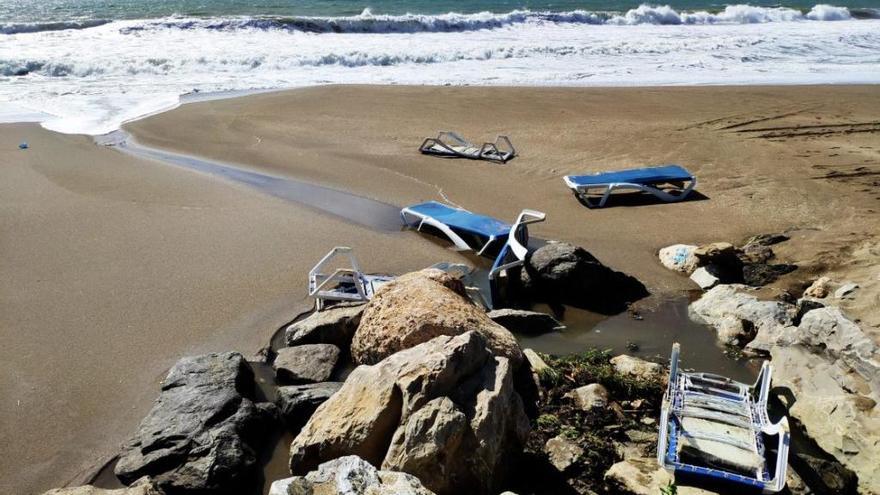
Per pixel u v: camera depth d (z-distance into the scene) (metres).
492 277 8.37
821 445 5.80
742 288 8.66
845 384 6.09
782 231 10.30
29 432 5.93
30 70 19.62
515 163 13.46
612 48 23.94
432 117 16.52
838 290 7.83
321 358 6.84
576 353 7.34
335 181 12.52
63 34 23.00
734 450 5.27
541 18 28.12
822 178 12.32
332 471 4.35
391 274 8.98
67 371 6.78
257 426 5.84
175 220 10.55
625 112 16.80
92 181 12.04
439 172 12.98
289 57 21.45
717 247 9.07
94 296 8.23
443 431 4.68
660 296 8.62
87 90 18.44
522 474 5.40
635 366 6.82
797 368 6.61
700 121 15.97
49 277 8.66
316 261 9.31
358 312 7.30
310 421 5.37
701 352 7.43
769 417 6.15
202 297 8.28
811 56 23.88
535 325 7.79
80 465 5.58
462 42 24.20
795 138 14.65
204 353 7.15
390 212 11.15
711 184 12.24
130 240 9.80
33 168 12.50
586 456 5.55
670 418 5.60
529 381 6.48
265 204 11.32
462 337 5.33
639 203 11.52
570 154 13.92
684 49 24.41
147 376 6.75
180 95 18.23
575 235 10.30
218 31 24.30
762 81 20.30
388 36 24.92
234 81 19.73
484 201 11.62
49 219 10.38
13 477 5.43
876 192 11.60
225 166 13.25
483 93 18.61
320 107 17.23
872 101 17.75
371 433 4.99
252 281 8.70
